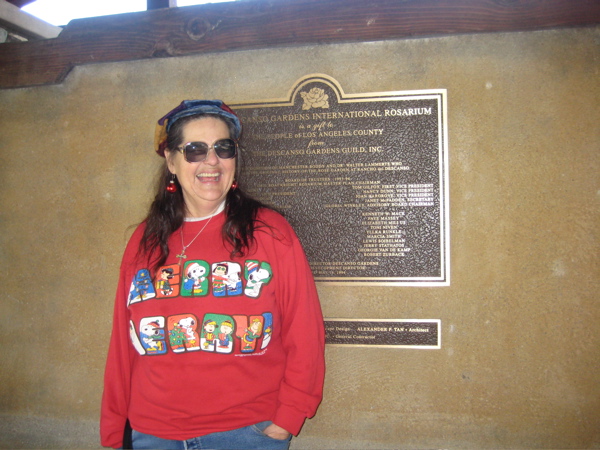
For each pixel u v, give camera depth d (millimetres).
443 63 2535
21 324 2949
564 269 2484
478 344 2541
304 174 2596
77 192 2898
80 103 2887
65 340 2904
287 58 2660
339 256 2584
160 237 1868
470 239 2541
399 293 2582
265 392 1797
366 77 2590
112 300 2859
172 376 1723
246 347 1739
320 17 2568
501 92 2504
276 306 1854
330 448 2641
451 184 2547
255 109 2629
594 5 2369
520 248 2512
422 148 2521
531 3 2412
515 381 2520
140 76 2818
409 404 2590
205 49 2689
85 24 2830
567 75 2463
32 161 2943
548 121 2482
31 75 2902
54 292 2918
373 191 2555
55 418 2898
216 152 1831
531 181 2500
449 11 2467
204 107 1850
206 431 1697
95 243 2879
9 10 3789
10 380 2953
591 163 2459
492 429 2533
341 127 2572
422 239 2535
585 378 2471
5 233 2969
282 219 1929
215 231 1869
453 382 2559
